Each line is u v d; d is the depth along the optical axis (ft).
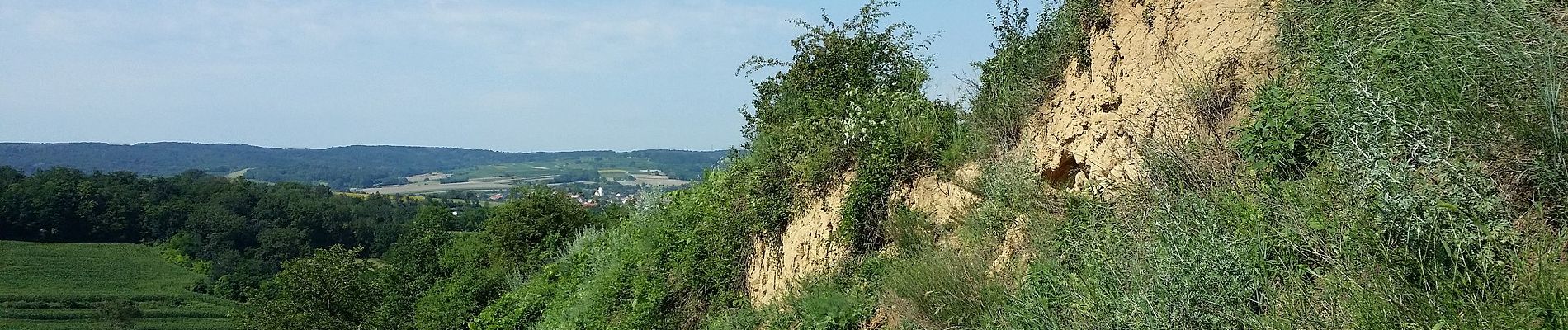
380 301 138.82
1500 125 13.24
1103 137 22.33
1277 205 15.29
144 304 265.75
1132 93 21.75
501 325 65.36
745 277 37.99
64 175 339.16
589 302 49.49
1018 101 27.40
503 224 104.53
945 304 22.43
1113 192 20.76
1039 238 20.85
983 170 26.23
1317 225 13.64
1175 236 15.65
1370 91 14.56
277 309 148.05
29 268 285.02
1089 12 24.80
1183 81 20.36
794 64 47.65
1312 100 16.17
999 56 31.01
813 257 32.53
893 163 30.55
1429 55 14.70
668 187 67.51
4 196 311.68
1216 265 14.48
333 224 298.97
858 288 27.86
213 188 342.03
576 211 106.83
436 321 91.71
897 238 28.58
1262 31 19.86
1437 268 11.81
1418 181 12.70
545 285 65.51
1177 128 20.01
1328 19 17.81
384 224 304.50
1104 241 18.12
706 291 39.24
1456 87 14.02
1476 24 14.51
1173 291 14.62
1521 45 13.82
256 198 314.35
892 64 46.44
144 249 322.55
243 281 264.52
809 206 34.37
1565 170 12.34
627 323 41.22
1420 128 13.52
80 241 325.21
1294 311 13.19
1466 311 11.21
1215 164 18.33
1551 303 10.53
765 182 37.35
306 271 150.92
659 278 42.47
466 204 382.83
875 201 30.45
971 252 23.84
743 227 38.32
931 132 30.73
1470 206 12.25
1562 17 14.16
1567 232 11.97
